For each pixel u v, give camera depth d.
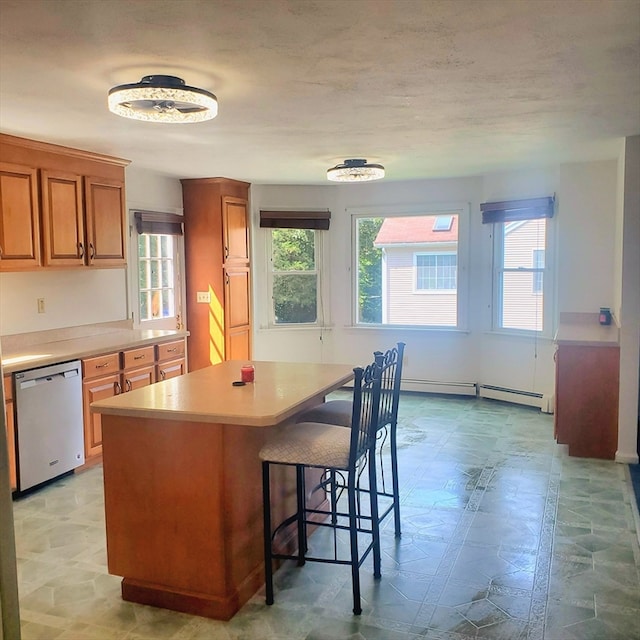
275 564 2.92
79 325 4.88
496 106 3.25
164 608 2.60
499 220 5.91
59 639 2.38
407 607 2.57
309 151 4.57
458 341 6.43
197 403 2.60
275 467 2.93
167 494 2.56
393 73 2.64
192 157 4.80
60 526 3.41
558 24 2.10
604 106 3.27
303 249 6.87
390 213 6.56
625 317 4.31
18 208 3.94
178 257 6.11
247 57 2.42
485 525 3.36
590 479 4.04
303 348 6.93
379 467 4.31
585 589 2.69
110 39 2.21
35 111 3.27
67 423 4.10
